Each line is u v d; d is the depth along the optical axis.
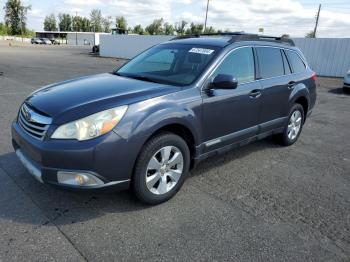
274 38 5.36
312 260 2.85
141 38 30.08
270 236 3.15
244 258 2.83
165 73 4.25
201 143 3.93
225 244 3.00
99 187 3.10
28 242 2.88
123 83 3.85
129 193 3.71
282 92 5.18
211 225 3.28
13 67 17.12
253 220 3.40
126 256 2.77
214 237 3.09
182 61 4.27
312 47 20.33
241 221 3.37
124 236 3.03
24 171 4.19
